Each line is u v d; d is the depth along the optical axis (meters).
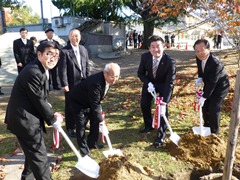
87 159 3.21
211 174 3.17
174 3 5.82
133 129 4.83
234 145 2.39
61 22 18.02
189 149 3.79
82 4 16.77
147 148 4.06
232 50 15.08
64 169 3.56
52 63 2.73
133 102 6.50
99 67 13.20
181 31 7.48
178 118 5.27
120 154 3.56
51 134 4.71
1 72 10.23
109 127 4.93
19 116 2.70
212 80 3.92
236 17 4.58
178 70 10.77
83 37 17.30
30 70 2.66
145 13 16.17
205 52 3.85
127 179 2.96
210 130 4.30
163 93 4.22
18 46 7.43
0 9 21.69
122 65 13.58
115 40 19.23
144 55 4.37
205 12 5.50
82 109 3.78
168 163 3.60
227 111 5.48
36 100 2.71
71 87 4.47
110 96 7.19
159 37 4.04
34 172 2.81
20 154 4.03
